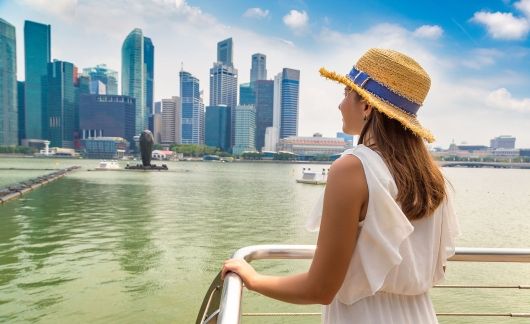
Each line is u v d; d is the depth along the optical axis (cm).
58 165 10894
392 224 99
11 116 19575
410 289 108
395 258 98
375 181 99
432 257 113
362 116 121
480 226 2377
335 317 112
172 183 5422
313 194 4197
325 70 123
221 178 7075
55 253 1423
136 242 1642
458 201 4081
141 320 820
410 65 115
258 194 4125
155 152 19275
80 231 1888
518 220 2633
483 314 207
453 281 1115
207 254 1438
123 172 7875
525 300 952
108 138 19312
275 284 109
